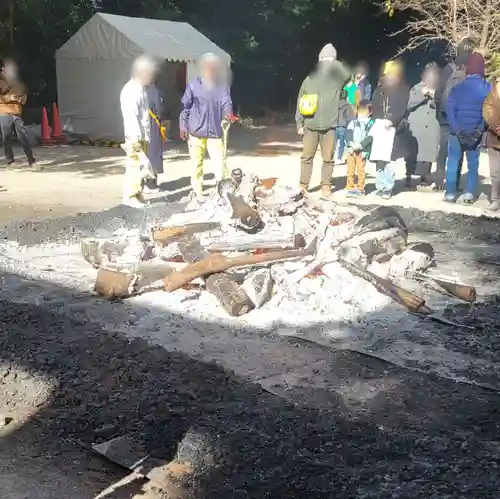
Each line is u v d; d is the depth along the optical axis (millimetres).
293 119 30625
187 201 10039
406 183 12273
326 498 3078
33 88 26250
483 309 5656
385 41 32531
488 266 6961
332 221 7176
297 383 4277
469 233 8383
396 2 19859
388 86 10719
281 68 33594
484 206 10516
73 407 3951
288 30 31031
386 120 10633
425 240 8055
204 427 3646
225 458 3375
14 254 7277
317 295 5758
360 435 3586
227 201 7176
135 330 5156
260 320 5383
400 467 3326
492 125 9961
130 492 3219
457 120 10367
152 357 4523
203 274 5949
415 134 11703
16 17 24641
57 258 7152
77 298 5879
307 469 3285
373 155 10734
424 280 6246
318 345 4895
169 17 28094
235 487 3164
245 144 20250
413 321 5379
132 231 8172
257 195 7594
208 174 13773
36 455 3525
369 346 4887
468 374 4441
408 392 4125
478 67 10164
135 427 3711
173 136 20094
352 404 3996
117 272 5977
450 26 18203
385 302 5734
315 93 10680
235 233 6961
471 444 3533
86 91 18641
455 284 5965
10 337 4887
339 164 15055
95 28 18047
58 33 25953
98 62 18234
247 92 32250
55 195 11195
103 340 4840
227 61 19641
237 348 4840
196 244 6559
